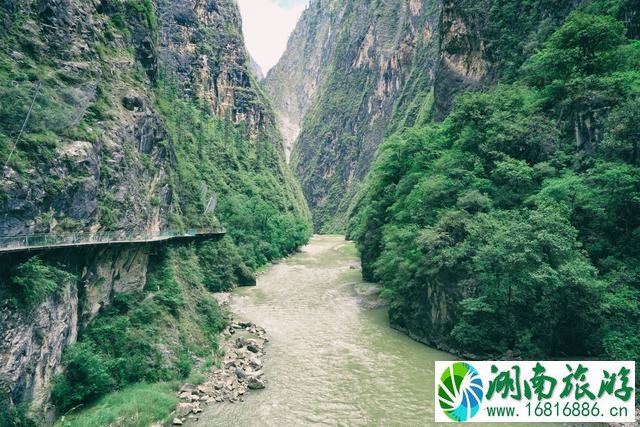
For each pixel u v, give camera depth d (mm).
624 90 26141
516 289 24375
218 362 26172
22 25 25328
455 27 57812
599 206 23859
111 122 29688
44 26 27078
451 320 27109
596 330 21797
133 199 30250
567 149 28516
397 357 26859
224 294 41844
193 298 32312
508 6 50031
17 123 20734
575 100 28797
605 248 23625
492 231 25594
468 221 27719
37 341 16938
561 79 31375
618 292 21297
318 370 24938
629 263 22328
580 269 20969
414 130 42594
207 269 44156
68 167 22812
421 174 36938
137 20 43594
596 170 24531
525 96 33781
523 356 23328
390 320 34250
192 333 27578
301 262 66625
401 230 33875
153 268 31672
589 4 37812
